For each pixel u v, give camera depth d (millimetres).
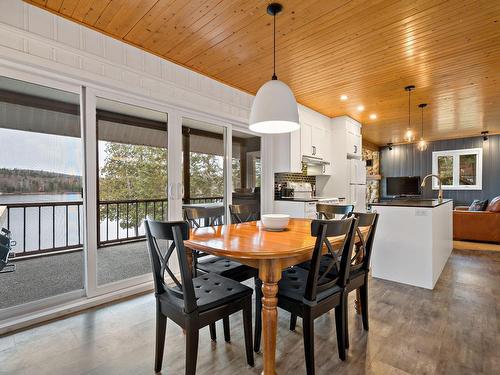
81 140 2432
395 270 3072
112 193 2729
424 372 1566
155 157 2990
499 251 4336
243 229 2174
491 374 1550
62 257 2594
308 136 4766
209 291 1609
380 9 2131
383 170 8945
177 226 1349
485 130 6684
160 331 1578
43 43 2117
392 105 4648
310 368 1473
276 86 2055
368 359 1689
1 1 1940
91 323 2129
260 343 1810
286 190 4863
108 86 2512
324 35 2506
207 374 1562
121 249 2969
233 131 3973
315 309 1517
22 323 2043
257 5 2094
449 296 2643
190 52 2834
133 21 2307
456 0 2016
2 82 2080
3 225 2195
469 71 3283
